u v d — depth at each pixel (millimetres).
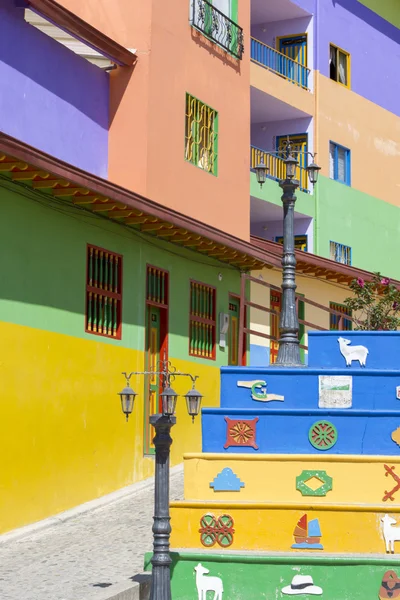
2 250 17438
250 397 17078
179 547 15133
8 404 17453
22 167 16984
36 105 19078
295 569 14414
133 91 21359
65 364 18906
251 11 30938
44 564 15414
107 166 21281
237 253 23875
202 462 15828
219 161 24172
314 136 30875
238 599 14453
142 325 21344
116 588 13914
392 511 14883
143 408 21281
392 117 34969
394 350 18359
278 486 15703
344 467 15672
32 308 18125
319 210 30875
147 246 21625
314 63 31172
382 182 34219
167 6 22141
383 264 33906
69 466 18891
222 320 24500
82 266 19500
